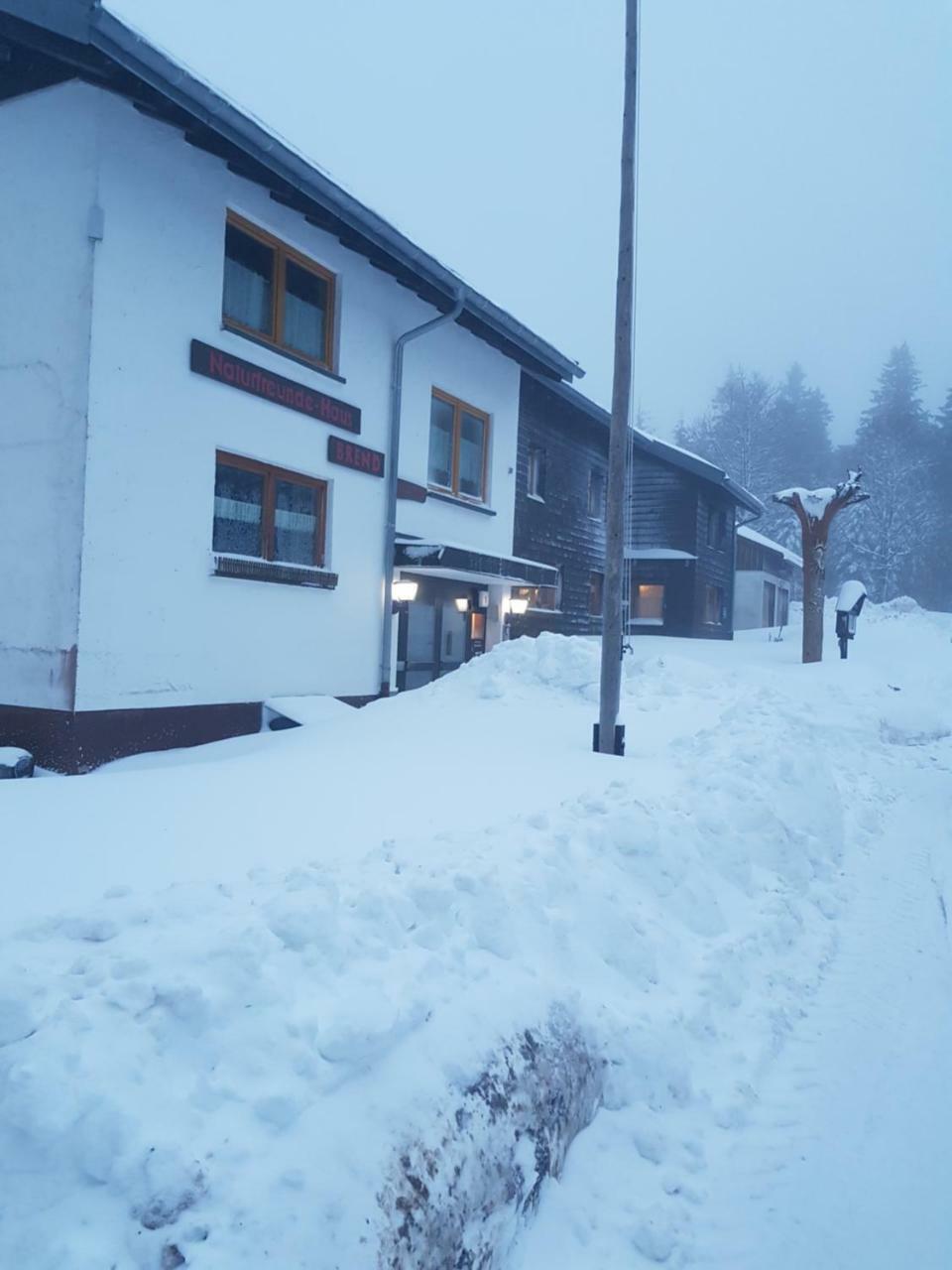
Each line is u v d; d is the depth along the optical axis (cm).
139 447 848
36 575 815
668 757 781
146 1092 228
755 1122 359
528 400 1662
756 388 7212
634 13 797
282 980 276
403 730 880
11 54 782
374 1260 221
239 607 977
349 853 450
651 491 2645
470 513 1462
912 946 541
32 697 813
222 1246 204
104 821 490
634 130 800
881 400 7612
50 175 820
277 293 1043
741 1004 437
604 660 796
